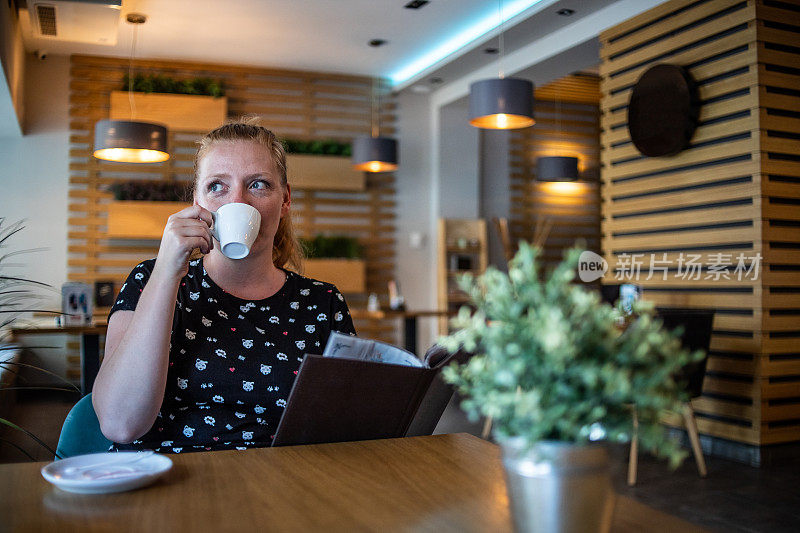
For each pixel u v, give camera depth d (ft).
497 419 2.45
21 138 24.20
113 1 17.57
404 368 4.08
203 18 21.22
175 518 2.85
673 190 16.83
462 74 25.67
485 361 2.45
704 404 15.76
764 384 14.66
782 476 13.41
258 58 25.41
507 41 21.90
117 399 4.23
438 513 2.93
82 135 24.70
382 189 27.96
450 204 28.55
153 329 4.23
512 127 19.17
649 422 2.30
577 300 2.36
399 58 25.53
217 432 4.81
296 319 5.35
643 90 17.11
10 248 24.04
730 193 15.33
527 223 31.53
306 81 27.22
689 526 2.80
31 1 17.34
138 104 24.63
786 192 15.02
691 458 14.89
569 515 2.30
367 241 27.78
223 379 4.93
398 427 4.38
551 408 2.23
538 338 2.23
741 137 15.20
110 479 3.15
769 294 14.78
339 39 23.27
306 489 3.24
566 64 22.38
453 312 23.38
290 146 26.40
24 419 18.31
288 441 4.11
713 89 15.72
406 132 28.53
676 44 16.65
